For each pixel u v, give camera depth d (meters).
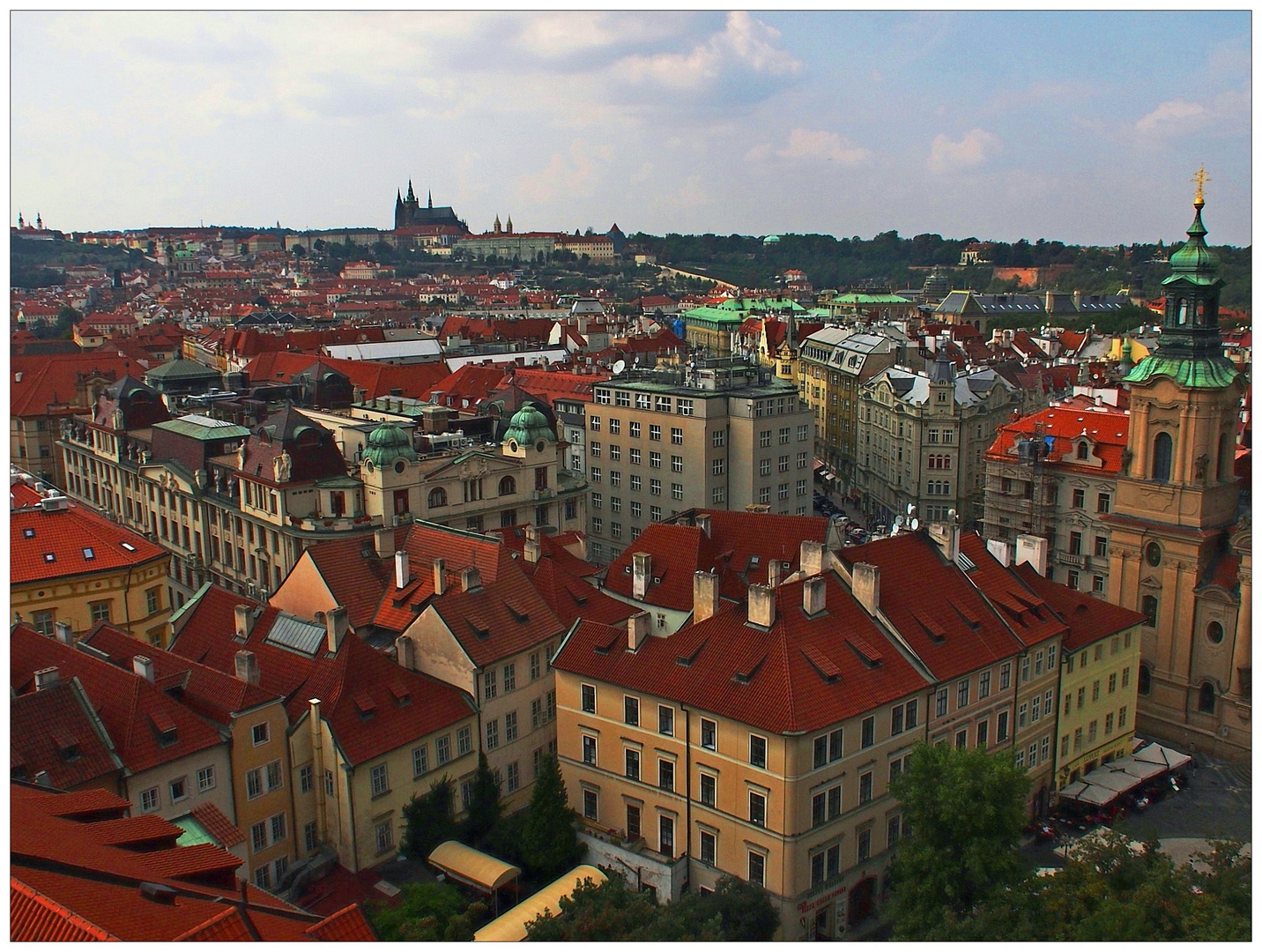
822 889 72.31
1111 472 125.88
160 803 67.88
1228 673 100.44
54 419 192.50
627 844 77.81
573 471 173.62
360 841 75.19
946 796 62.62
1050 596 95.06
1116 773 94.00
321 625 83.25
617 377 166.25
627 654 80.38
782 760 69.44
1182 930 53.41
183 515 139.50
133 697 69.31
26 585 96.00
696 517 110.50
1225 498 103.00
